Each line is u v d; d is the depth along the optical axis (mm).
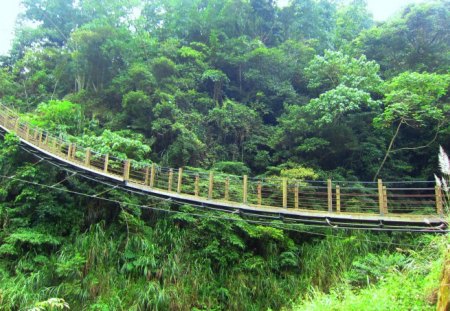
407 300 7879
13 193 15984
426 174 21328
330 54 23938
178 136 20391
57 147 16703
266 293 14977
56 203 15656
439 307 6645
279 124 24234
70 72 26734
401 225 11844
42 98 25672
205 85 26266
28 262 13977
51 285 13641
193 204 14273
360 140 22438
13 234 14078
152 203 17094
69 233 15602
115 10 28609
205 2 32750
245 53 27391
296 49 28781
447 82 20000
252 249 16734
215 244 15930
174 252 15453
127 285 14102
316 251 15844
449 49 24969
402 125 22531
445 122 20719
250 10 30984
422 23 25281
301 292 14516
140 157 18203
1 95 25734
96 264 14500
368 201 18469
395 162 21672
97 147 17406
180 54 26281
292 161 21141
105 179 15102
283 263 15734
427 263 8727
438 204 11258
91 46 25297
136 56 25922
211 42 27797
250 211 13641
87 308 13102
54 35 32219
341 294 10617
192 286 14664
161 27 31281
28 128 16531
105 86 25438
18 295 12500
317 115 21500
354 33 34438
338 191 12922
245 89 27531
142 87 22969
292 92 25891
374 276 11734
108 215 16562
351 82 21953
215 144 22359
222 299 14797
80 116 21000
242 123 23047
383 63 26297
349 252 15289
